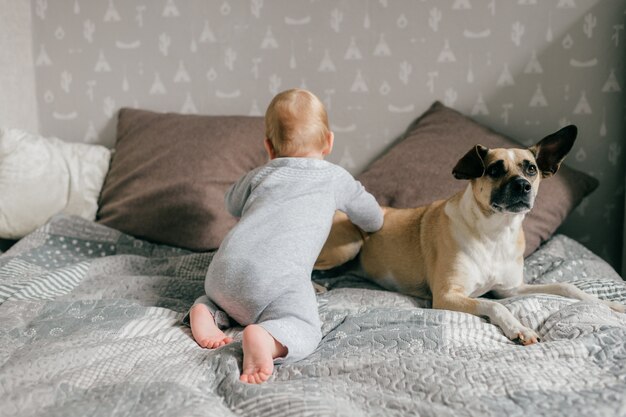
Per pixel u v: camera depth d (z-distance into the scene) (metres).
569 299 1.62
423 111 2.61
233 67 2.70
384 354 1.32
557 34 2.47
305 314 1.42
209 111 2.75
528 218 2.17
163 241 2.33
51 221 2.29
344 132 2.67
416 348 1.36
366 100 2.63
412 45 2.57
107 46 2.77
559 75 2.49
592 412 1.01
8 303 1.61
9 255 2.09
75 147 2.63
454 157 2.33
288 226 1.52
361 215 1.87
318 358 1.35
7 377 1.17
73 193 2.51
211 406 1.07
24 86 2.76
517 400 1.06
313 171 1.66
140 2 2.71
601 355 1.24
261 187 1.63
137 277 1.87
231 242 1.50
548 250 2.16
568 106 2.51
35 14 2.79
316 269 2.07
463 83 2.56
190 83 2.74
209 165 2.38
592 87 2.48
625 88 2.45
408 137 2.48
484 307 1.56
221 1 2.66
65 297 1.74
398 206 2.25
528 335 1.42
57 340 1.37
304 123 1.69
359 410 1.06
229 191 1.80
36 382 1.17
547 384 1.12
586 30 2.44
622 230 2.52
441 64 2.56
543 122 2.53
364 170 2.69
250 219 1.54
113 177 2.54
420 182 2.28
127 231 2.37
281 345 1.31
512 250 1.79
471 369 1.18
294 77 2.66
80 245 2.22
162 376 1.19
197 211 2.30
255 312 1.45
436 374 1.17
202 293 1.80
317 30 2.62
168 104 2.77
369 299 1.79
